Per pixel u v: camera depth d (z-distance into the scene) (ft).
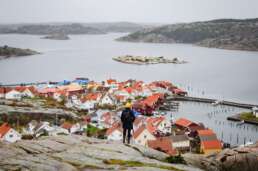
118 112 353.31
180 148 239.91
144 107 370.32
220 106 422.41
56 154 70.64
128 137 87.51
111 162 68.44
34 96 409.28
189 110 398.42
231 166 83.41
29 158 64.75
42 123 259.19
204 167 79.71
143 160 71.10
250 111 392.47
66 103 389.60
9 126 242.37
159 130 284.41
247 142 268.21
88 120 305.73
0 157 63.52
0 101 318.86
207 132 248.73
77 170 62.34
